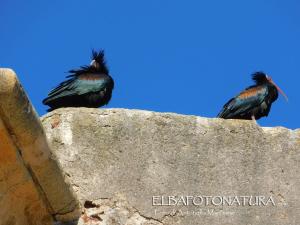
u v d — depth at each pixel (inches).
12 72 324.5
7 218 389.4
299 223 565.9
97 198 529.0
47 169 380.2
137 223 530.6
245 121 582.9
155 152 551.2
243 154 571.5
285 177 575.8
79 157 535.2
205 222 545.3
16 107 334.0
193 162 557.3
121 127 549.3
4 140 353.1
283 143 585.0
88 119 545.3
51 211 414.6
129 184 538.3
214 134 569.9
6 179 374.6
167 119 561.9
